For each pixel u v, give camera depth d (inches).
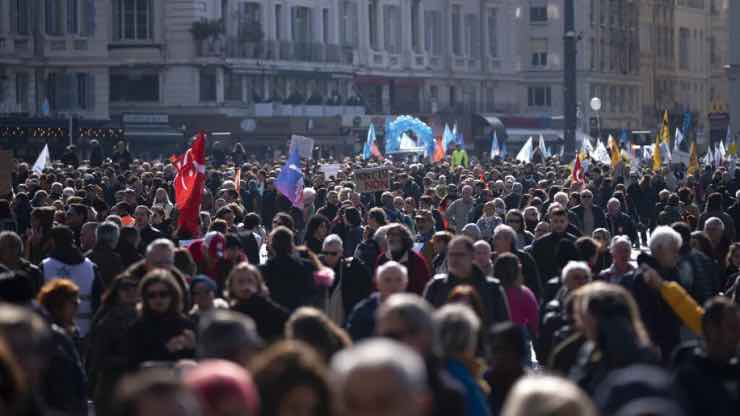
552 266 1694.1
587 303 870.4
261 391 618.2
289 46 7455.7
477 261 1380.4
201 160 1811.0
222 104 6909.5
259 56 7199.8
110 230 1526.8
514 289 1315.2
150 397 562.9
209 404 599.2
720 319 855.1
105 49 6619.1
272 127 6870.1
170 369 914.7
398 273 1085.8
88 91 6619.1
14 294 1022.4
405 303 755.4
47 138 5241.1
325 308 1373.0
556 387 567.8
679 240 1299.2
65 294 1091.9
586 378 863.1
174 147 6353.3
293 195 2401.6
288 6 7495.1
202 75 6875.0
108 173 3275.1
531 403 564.4
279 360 622.8
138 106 6820.9
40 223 1717.5
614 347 852.0
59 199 2566.4
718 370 856.9
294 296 1349.7
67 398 980.6
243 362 758.5
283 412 613.9
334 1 7844.5
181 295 1055.0
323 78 7691.9
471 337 840.3
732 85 6850.4
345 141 7199.8
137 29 6786.4
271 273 1350.9
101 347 1112.2
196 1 6766.7
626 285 1306.6
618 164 3954.2
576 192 2514.8
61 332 1002.7
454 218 2476.6
